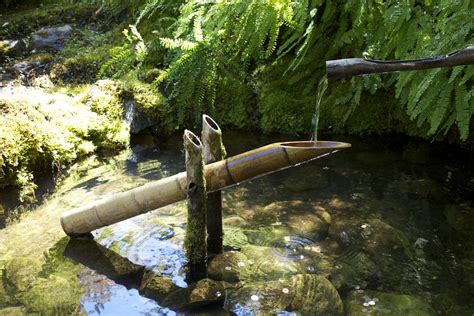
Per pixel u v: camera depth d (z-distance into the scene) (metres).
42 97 2.77
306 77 2.90
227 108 2.96
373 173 2.50
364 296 1.79
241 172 1.76
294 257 1.95
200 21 2.86
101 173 2.54
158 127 2.90
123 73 3.07
